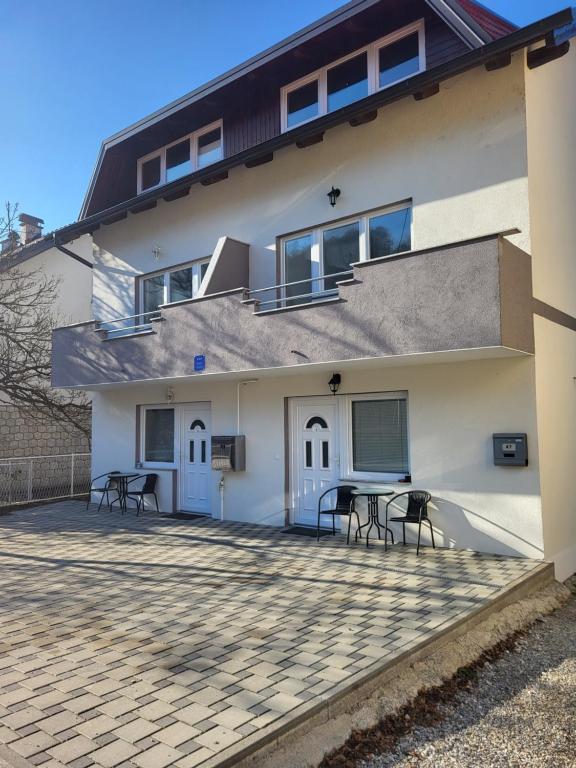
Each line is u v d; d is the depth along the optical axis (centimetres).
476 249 637
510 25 1026
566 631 573
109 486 1235
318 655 431
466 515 767
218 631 486
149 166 1306
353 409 909
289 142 901
